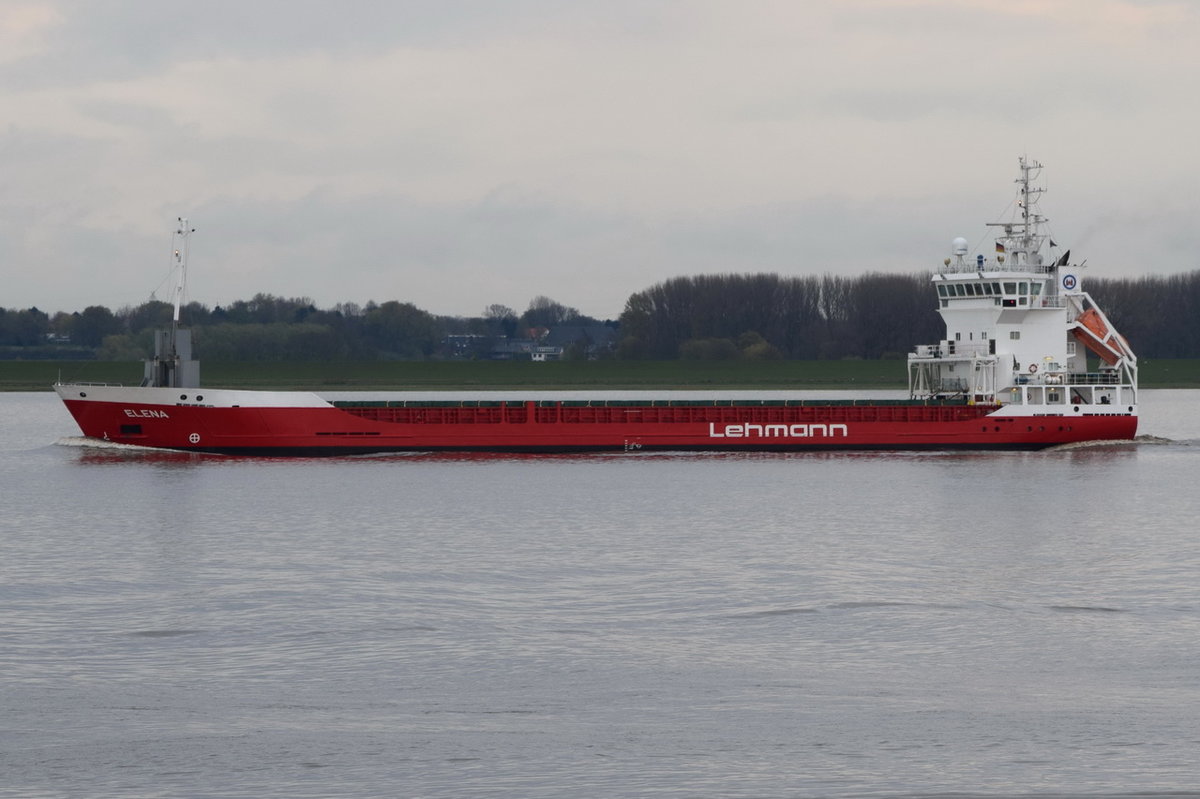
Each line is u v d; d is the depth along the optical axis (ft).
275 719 399.03
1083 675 449.48
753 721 396.16
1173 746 371.97
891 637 499.92
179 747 373.61
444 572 624.18
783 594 574.97
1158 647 485.15
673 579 608.19
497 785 343.67
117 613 536.01
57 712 405.59
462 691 429.38
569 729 389.19
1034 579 611.47
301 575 616.39
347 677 445.37
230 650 478.59
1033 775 348.38
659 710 408.26
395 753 367.86
